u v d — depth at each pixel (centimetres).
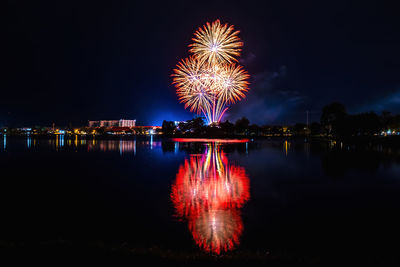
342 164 2017
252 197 1034
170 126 10444
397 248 603
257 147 4091
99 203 959
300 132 13600
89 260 521
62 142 5991
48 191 1157
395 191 1145
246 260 534
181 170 1747
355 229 712
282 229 706
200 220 769
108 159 2439
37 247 582
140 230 692
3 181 1398
